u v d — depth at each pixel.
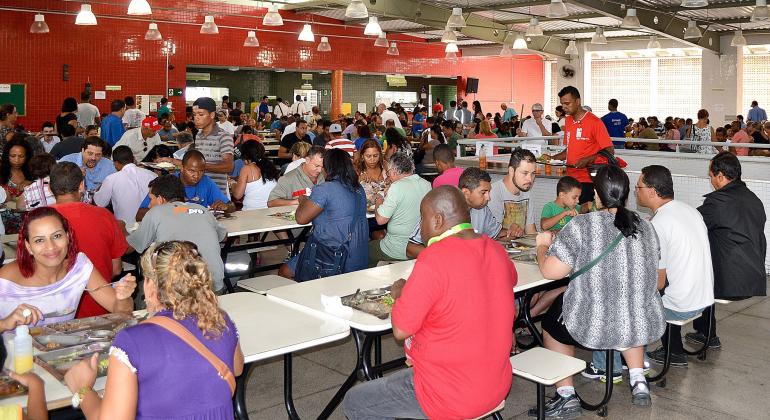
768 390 4.42
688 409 4.14
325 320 3.21
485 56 24.58
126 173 6.05
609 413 4.08
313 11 19.70
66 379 2.34
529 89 26.12
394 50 17.91
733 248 4.79
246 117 16.38
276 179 7.11
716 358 4.99
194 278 2.18
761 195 7.13
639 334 3.78
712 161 4.99
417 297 2.63
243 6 18.62
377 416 2.95
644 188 4.51
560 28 21.41
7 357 2.57
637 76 25.22
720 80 21.69
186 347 2.13
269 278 4.95
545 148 10.72
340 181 4.83
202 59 18.03
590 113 6.88
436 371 2.68
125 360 2.07
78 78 16.06
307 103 20.19
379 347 4.30
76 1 15.65
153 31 14.55
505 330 2.77
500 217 5.31
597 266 3.78
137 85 16.97
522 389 4.47
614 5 15.74
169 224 4.20
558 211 5.39
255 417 4.00
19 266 3.14
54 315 3.19
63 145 8.75
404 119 18.64
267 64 19.31
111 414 2.04
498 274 2.78
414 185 5.25
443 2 17.39
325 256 4.81
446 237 2.79
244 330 3.06
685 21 18.75
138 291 5.10
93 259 3.86
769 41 20.83
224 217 5.73
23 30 15.25
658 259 3.88
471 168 4.51
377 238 6.69
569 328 3.86
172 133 13.84
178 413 2.12
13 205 5.73
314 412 4.08
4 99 15.12
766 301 6.38
